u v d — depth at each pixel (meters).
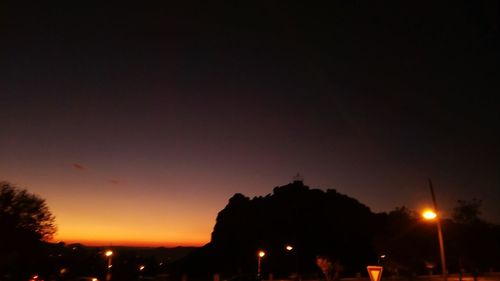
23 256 39.62
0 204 38.75
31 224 39.88
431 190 22.08
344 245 94.12
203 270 95.56
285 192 124.31
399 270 45.88
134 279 53.03
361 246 92.94
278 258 92.12
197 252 112.56
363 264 84.44
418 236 44.50
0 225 37.66
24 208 39.84
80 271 62.31
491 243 38.84
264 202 124.31
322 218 107.12
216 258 102.81
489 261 40.41
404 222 46.22
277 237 103.19
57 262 57.41
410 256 44.22
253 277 40.03
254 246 102.69
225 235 115.81
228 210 127.69
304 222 106.88
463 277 57.34
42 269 43.31
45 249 42.72
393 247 45.09
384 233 47.09
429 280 50.56
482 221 38.78
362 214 108.94
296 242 98.00
